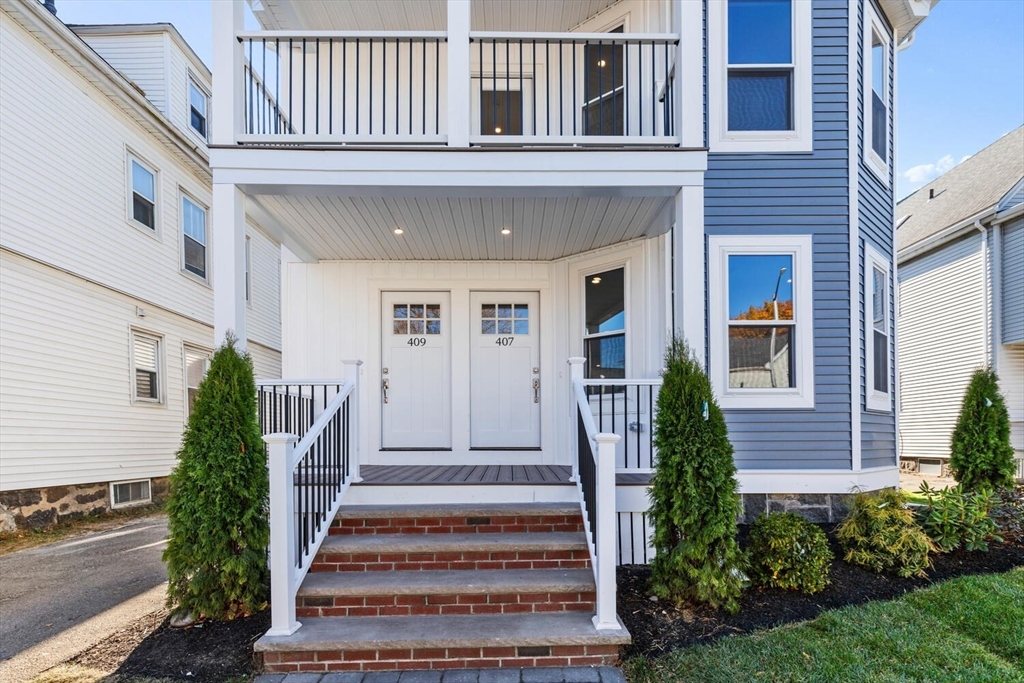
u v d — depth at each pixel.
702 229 4.39
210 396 3.71
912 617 3.61
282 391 6.25
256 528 3.69
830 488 5.18
